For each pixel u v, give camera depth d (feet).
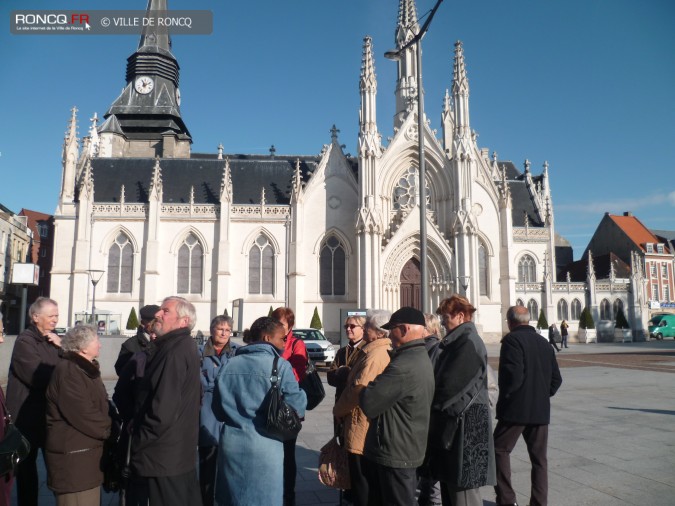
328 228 160.76
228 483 19.04
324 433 42.22
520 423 24.13
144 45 215.10
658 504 25.16
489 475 20.33
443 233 159.02
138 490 18.67
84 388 19.53
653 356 120.57
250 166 177.17
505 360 24.91
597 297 211.61
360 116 156.76
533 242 200.34
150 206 154.71
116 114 205.16
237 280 157.69
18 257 216.74
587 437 38.68
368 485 20.25
